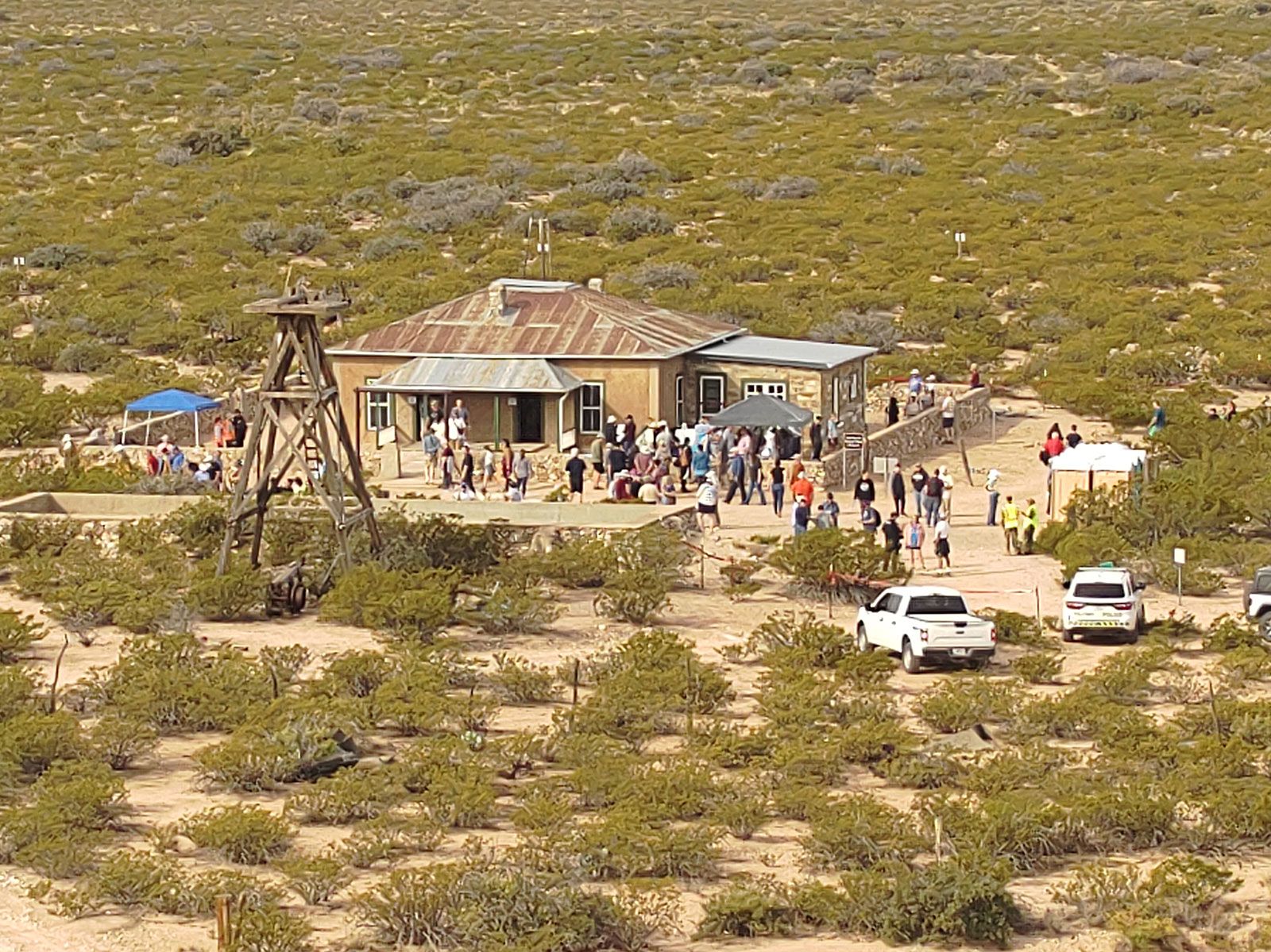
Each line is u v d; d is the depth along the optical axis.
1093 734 32.38
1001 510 54.12
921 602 38.00
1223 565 47.19
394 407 62.12
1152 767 29.81
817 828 26.02
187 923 23.36
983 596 44.38
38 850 25.05
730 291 92.56
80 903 23.61
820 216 112.38
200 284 96.69
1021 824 26.11
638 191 118.69
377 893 23.77
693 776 28.08
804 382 62.53
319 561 44.31
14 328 89.50
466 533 45.19
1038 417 73.00
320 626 40.47
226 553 42.69
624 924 22.95
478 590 42.34
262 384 42.62
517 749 29.81
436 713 31.67
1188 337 83.94
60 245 104.31
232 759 28.84
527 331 63.12
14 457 60.25
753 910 23.31
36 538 47.09
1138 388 75.12
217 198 117.62
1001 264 100.25
